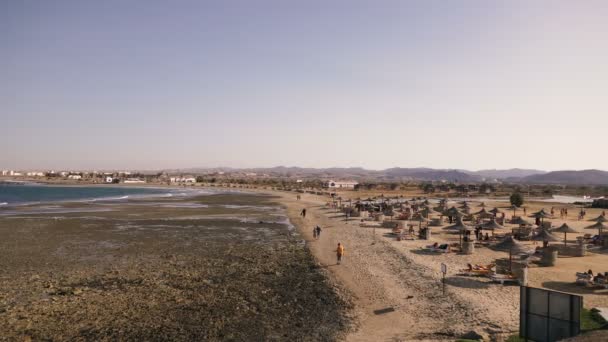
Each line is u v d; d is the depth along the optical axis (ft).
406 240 134.82
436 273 86.84
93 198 397.60
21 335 58.18
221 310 69.10
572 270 87.66
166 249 124.47
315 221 201.26
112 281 87.30
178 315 66.64
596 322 51.42
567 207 272.72
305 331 59.77
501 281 78.02
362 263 101.50
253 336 58.18
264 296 76.95
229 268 99.55
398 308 68.03
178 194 493.77
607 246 95.45
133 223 188.65
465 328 57.36
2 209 259.80
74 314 66.80
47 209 261.03
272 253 118.42
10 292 78.95
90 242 136.15
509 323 58.23
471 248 108.68
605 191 577.02
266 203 334.03
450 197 433.07
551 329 45.85
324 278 88.89
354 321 63.36
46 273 94.12
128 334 58.85
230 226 180.55
